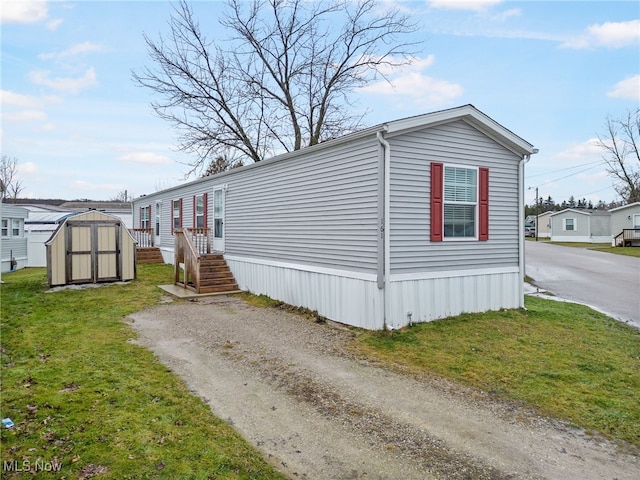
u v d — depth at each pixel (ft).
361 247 23.82
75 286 36.86
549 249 92.53
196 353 19.06
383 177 22.50
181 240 38.06
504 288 27.94
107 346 19.43
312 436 11.82
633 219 108.17
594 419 13.37
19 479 8.85
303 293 28.86
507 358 18.97
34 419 11.67
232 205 39.88
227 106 65.77
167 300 32.12
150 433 11.19
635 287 41.60
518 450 11.35
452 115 24.38
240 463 10.11
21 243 67.87
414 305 23.72
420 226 23.93
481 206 26.58
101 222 38.60
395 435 11.96
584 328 24.77
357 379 16.24
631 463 10.93
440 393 15.06
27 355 17.71
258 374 16.58
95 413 12.22
